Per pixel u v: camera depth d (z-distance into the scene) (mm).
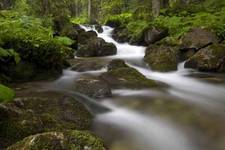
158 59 9977
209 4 18406
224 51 9391
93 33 15438
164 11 17953
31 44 7613
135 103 5785
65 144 3490
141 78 7320
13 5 18281
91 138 3672
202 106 5668
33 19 11125
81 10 48812
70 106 5164
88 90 6188
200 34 11070
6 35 7496
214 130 4645
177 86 7656
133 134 4551
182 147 4262
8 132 4039
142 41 14633
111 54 12383
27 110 4570
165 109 5461
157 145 4305
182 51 10977
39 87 6844
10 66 7227
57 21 14930
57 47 8273
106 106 5688
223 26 12031
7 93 4242
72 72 8570
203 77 8703
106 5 33250
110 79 7246
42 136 3498
